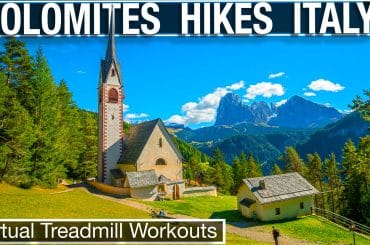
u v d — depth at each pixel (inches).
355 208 2502.5
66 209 1480.1
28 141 1857.8
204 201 2423.7
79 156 2987.2
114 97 2824.8
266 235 1673.2
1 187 1771.7
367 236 1750.7
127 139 2952.8
